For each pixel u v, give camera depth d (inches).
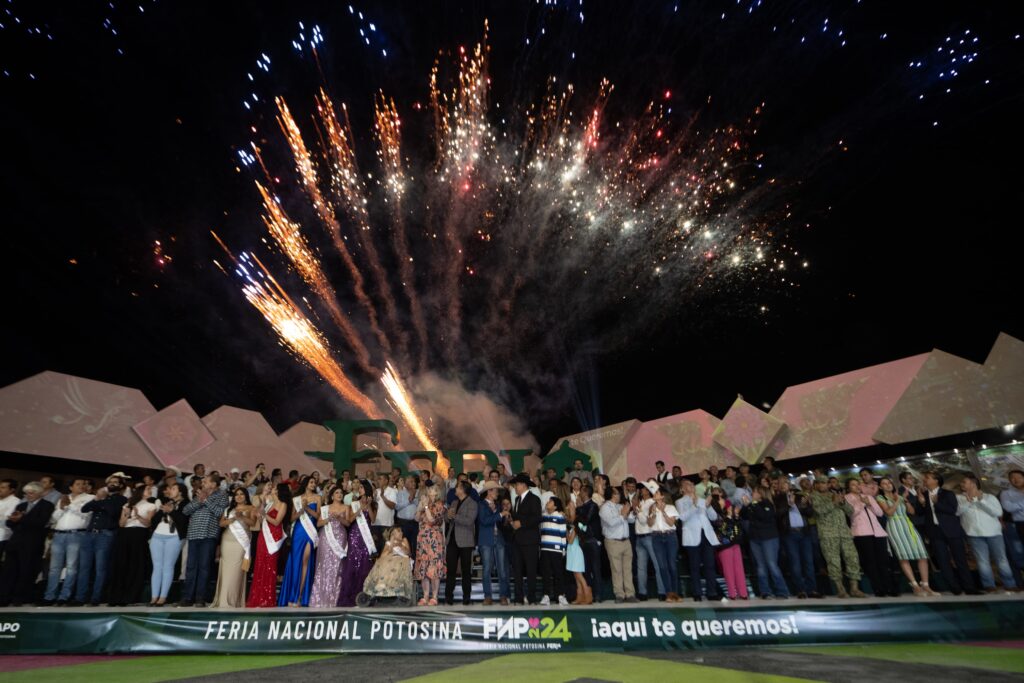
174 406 534.9
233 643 264.4
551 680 189.0
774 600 312.0
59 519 329.1
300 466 583.8
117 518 335.0
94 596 320.5
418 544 323.3
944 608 266.5
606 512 337.4
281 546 354.0
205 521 318.3
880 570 327.0
